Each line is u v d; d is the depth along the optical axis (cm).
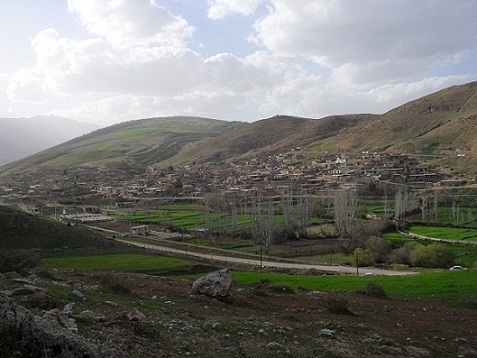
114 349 1320
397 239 9312
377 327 2592
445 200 13512
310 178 19825
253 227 10200
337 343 2089
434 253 7731
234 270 6669
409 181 17438
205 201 15125
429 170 18862
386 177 17738
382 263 8081
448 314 3262
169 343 1656
